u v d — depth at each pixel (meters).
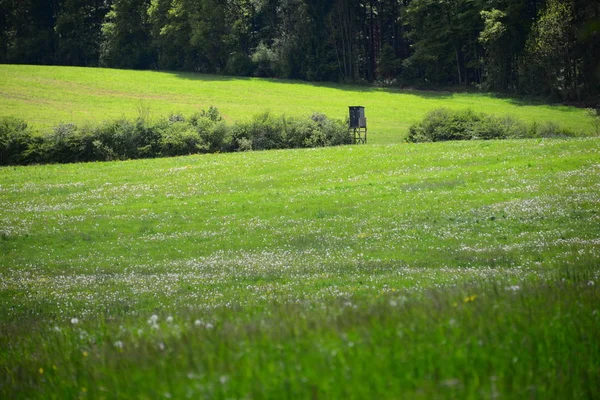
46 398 10.27
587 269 23.12
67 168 77.31
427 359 9.42
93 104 137.12
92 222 50.44
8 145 85.25
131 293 29.22
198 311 18.33
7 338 16.64
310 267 33.59
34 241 46.00
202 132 89.62
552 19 129.12
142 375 9.80
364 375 8.74
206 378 9.16
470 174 55.84
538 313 12.11
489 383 8.64
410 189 52.88
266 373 9.07
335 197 52.47
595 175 50.94
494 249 34.78
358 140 98.31
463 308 12.42
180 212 52.00
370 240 40.09
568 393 8.75
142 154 87.06
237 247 41.56
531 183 50.53
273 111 136.50
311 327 11.43
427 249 36.53
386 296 16.84
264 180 62.72
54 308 26.70
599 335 10.86
